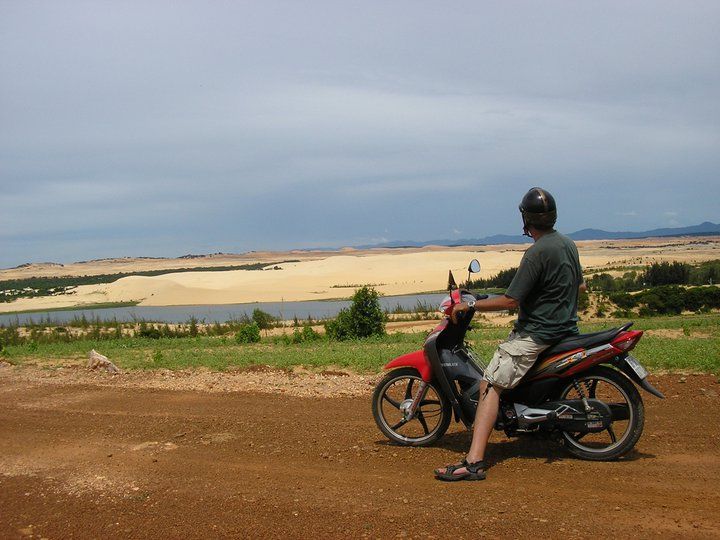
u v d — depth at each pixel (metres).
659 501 4.40
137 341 21.98
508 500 4.52
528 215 5.23
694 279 45.97
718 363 9.26
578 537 3.88
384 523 4.23
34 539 4.26
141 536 4.23
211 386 9.90
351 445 6.12
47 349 19.08
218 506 4.68
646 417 6.66
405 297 58.53
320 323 30.25
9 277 163.12
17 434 7.13
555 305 5.15
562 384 5.39
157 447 6.31
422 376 5.89
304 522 4.32
